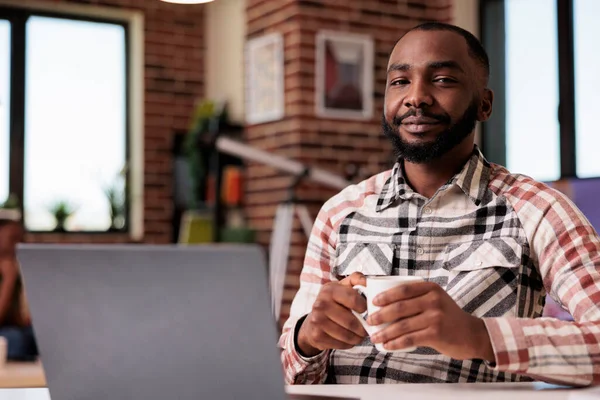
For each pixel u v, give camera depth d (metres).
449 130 1.33
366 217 1.42
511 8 4.56
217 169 5.18
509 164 4.55
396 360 1.29
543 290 1.34
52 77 6.01
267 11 4.77
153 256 0.86
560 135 4.23
